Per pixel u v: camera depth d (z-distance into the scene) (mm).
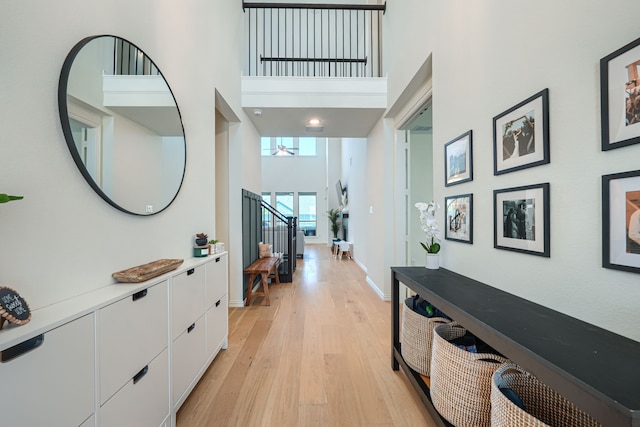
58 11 1004
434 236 2066
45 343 786
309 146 10578
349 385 1831
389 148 3658
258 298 3727
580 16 1004
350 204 7371
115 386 1049
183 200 1949
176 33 1880
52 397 804
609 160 911
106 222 1231
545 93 1146
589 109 975
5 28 840
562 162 1080
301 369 2014
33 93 916
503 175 1417
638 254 828
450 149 1922
